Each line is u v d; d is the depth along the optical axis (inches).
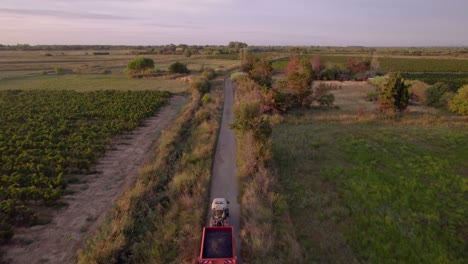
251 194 912.3
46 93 3002.0
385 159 1273.4
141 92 3002.0
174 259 684.7
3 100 2659.9
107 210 946.7
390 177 1117.1
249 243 714.2
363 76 3929.6
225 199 864.9
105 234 772.6
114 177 1187.9
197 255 678.5
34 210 951.6
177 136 1577.3
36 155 1364.4
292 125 1795.0
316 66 3993.6
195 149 1333.7
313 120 1886.1
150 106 2342.5
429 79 3690.9
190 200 887.1
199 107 2322.8
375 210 902.4
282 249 714.8
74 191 1067.3
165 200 941.2
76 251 757.9
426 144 1440.7
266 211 828.0
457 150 1363.2
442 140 1481.3
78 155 1332.4
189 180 1021.8
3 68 5511.8
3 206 914.7
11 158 1295.5
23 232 839.1
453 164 1226.6
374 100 2529.5
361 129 1685.5
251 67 3976.4
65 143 1524.4
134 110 2233.0
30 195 1001.5
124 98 2719.0
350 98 2679.6
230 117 2022.6
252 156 1140.5
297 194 982.4
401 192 1008.2
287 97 2177.7
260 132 1245.1
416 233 803.4
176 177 1039.0
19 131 1708.9
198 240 722.2
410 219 860.6
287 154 1317.7
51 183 1080.2
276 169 1151.6
